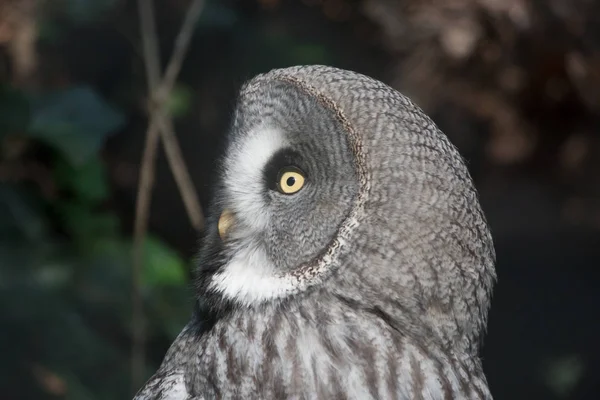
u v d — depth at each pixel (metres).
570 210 17.25
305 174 6.87
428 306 6.65
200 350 6.87
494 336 18.14
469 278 6.76
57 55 13.12
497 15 14.56
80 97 11.29
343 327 6.56
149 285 11.50
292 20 15.17
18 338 10.93
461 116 15.83
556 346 17.98
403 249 6.58
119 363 11.05
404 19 14.94
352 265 6.62
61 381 10.79
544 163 16.84
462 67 15.34
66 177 12.06
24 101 11.39
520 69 15.40
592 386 17.78
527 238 17.52
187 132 14.60
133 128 14.42
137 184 14.48
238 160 7.23
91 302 11.33
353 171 6.68
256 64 14.55
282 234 6.88
